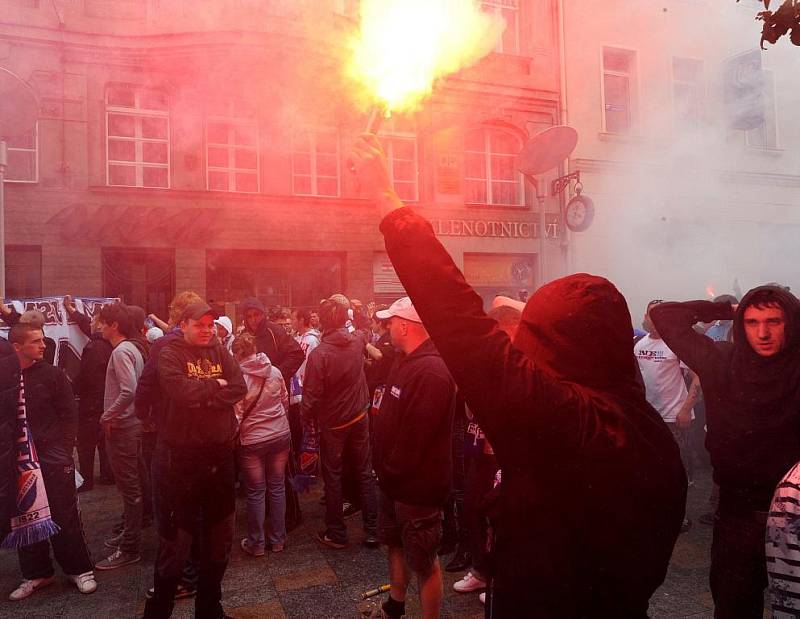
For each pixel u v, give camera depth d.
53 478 2.90
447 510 3.37
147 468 3.93
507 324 2.41
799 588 1.16
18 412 2.74
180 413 2.29
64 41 7.96
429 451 2.19
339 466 3.47
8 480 2.69
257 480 3.35
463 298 0.74
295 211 9.66
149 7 7.67
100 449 4.86
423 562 2.20
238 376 2.44
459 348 0.72
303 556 3.37
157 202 8.92
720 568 1.82
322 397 3.44
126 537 3.28
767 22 1.57
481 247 10.96
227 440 2.37
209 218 9.08
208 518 2.39
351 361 3.46
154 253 9.24
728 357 1.90
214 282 9.48
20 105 4.61
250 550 3.37
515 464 0.78
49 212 8.50
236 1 6.25
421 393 2.18
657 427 0.84
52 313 5.84
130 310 4.05
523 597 0.78
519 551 0.79
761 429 1.73
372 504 3.50
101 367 4.71
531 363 0.74
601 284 0.87
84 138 8.49
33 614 2.73
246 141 8.91
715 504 3.74
